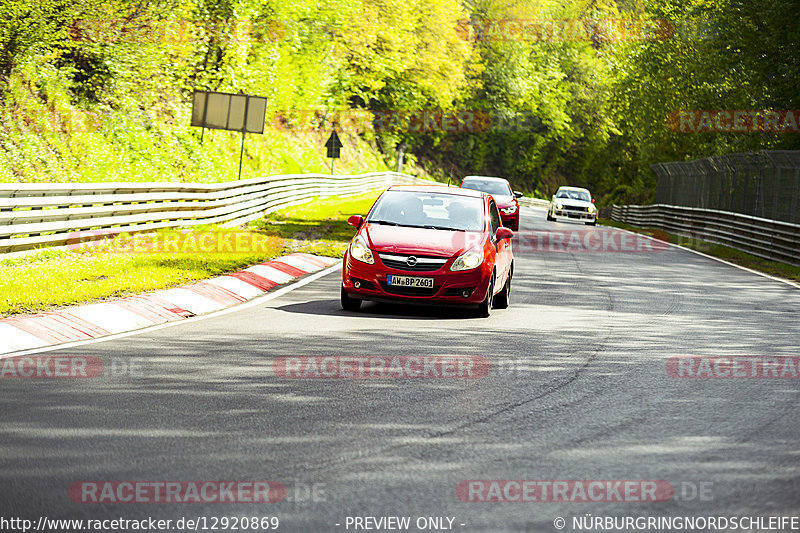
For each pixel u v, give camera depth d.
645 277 45.47
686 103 120.50
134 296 28.42
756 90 99.94
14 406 15.88
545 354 22.89
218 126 77.19
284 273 38.50
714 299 37.50
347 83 147.25
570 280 42.22
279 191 76.44
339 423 15.41
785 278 49.28
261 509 11.09
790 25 92.00
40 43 63.88
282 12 100.81
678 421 16.28
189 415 15.66
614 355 23.11
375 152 175.88
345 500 11.48
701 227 79.06
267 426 15.06
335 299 32.25
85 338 23.14
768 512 11.42
